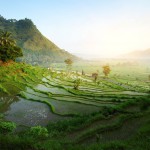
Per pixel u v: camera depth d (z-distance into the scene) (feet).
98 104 151.64
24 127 101.60
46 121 113.29
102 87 254.27
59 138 69.62
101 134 69.15
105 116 97.14
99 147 48.75
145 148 46.57
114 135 68.03
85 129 79.20
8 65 281.54
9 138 49.29
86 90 219.20
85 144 60.54
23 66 316.19
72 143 59.62
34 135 72.49
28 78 262.26
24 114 125.08
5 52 280.72
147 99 110.93
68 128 80.12
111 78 420.77
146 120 78.74
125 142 51.90
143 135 56.39
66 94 188.55
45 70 374.02
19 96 169.58
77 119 96.43
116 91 228.63
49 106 144.05
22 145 47.42
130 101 116.57
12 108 136.98
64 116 123.03
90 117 97.40
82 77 384.06
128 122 79.61
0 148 46.44
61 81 278.46
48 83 244.83
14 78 234.99
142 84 364.58
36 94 180.86
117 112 101.04
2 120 110.01
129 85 328.29
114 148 48.29
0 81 211.00
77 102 156.76
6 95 170.30
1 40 291.79
